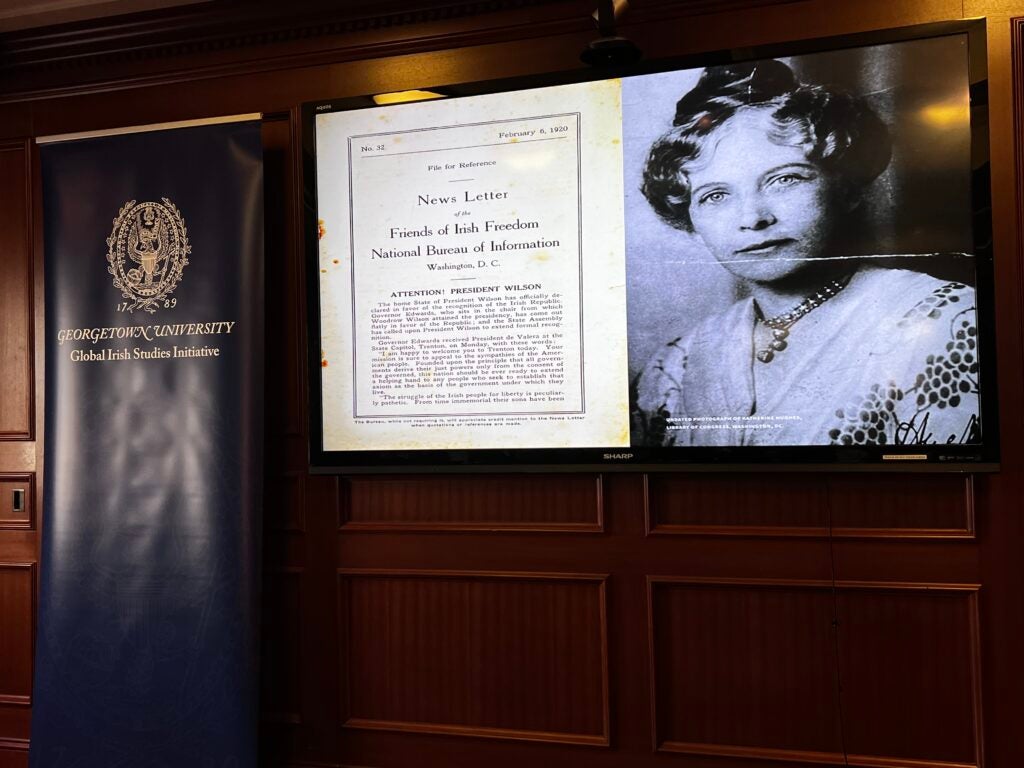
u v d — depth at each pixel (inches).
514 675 109.9
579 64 110.0
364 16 115.5
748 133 99.9
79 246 118.5
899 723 98.7
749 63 99.9
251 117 113.7
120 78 125.0
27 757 123.2
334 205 112.0
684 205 101.7
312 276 112.4
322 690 115.3
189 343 114.2
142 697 111.3
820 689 100.8
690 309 101.5
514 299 106.7
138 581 112.9
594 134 104.4
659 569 105.7
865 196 96.7
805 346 98.2
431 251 109.1
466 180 108.1
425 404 109.3
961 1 98.7
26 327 127.6
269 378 118.6
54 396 118.2
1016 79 97.0
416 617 113.0
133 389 115.6
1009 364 96.5
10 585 126.4
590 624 108.0
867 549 99.9
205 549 111.3
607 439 103.8
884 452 95.9
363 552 114.8
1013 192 96.8
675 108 102.0
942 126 94.8
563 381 105.3
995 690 96.0
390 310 110.3
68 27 123.0
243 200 113.6
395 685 113.4
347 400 111.6
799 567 101.7
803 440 98.2
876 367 96.3
